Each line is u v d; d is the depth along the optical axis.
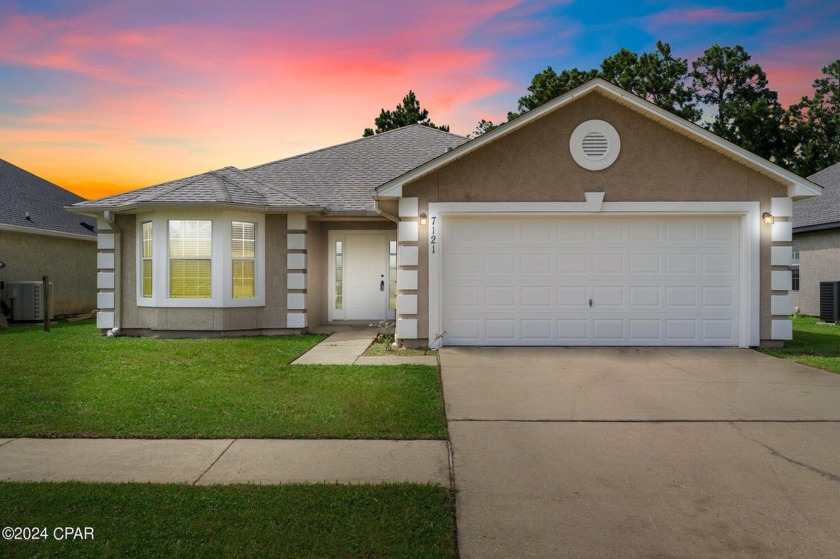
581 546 3.46
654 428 5.77
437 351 9.93
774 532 3.63
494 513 3.90
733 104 36.12
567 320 10.30
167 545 3.37
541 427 5.81
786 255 10.12
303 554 3.30
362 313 14.70
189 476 4.45
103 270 12.74
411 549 3.38
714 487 4.33
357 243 14.73
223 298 11.95
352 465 4.73
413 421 5.86
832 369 8.41
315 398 6.73
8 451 5.00
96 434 5.41
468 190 10.18
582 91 9.80
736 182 10.11
